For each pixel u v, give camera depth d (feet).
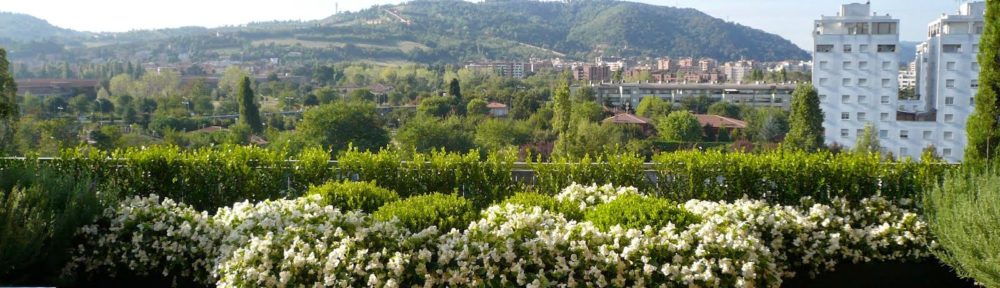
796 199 20.54
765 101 222.28
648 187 21.75
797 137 139.54
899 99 202.69
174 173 21.50
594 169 21.88
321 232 13.76
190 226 15.56
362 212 16.22
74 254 15.90
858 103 185.98
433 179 21.71
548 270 13.25
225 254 14.03
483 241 13.26
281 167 21.67
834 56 186.50
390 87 281.54
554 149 117.19
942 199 15.67
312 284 12.89
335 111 124.88
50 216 14.89
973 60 171.53
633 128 151.02
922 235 16.66
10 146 30.86
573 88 225.56
